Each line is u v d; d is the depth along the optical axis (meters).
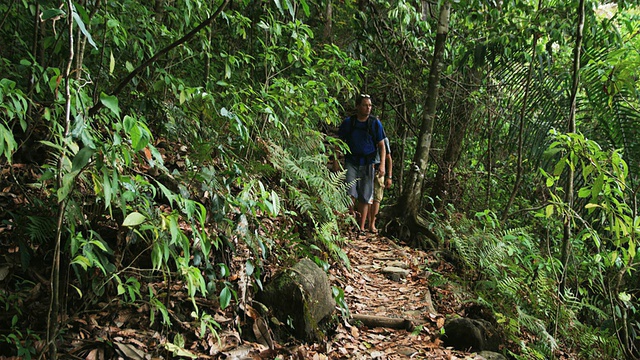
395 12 8.73
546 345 4.65
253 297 3.94
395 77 10.41
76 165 2.04
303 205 4.70
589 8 7.13
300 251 4.40
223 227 3.58
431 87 8.41
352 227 7.26
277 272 4.12
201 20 4.86
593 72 6.09
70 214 2.51
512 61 8.35
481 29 8.93
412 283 5.89
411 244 7.80
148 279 3.38
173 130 3.86
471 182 10.59
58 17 2.37
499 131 10.71
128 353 2.97
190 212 2.39
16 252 3.00
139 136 2.03
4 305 2.86
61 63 3.75
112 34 3.79
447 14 8.38
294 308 3.94
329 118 6.19
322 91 6.25
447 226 6.62
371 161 7.09
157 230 2.50
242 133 3.44
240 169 3.55
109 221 3.33
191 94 3.61
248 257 4.02
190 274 2.60
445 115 10.95
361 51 9.51
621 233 4.91
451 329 4.64
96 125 3.37
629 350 4.93
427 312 5.06
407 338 4.58
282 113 5.33
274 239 4.38
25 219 2.96
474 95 10.17
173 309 3.39
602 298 6.51
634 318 6.36
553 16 7.43
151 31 4.71
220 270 3.70
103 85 4.32
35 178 3.36
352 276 5.72
